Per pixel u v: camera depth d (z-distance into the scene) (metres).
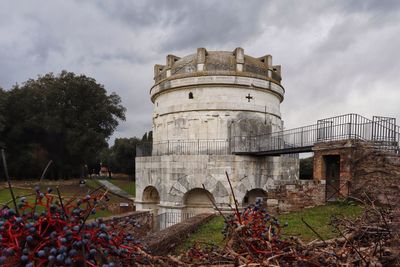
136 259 4.57
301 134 20.59
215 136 28.55
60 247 3.42
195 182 25.56
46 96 57.62
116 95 65.00
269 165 27.31
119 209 24.03
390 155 14.57
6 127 56.53
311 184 16.05
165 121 30.89
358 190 14.88
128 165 79.56
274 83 30.64
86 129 58.94
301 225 11.55
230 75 28.48
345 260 5.00
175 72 30.61
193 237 11.15
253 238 5.08
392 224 6.73
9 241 3.51
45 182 52.50
